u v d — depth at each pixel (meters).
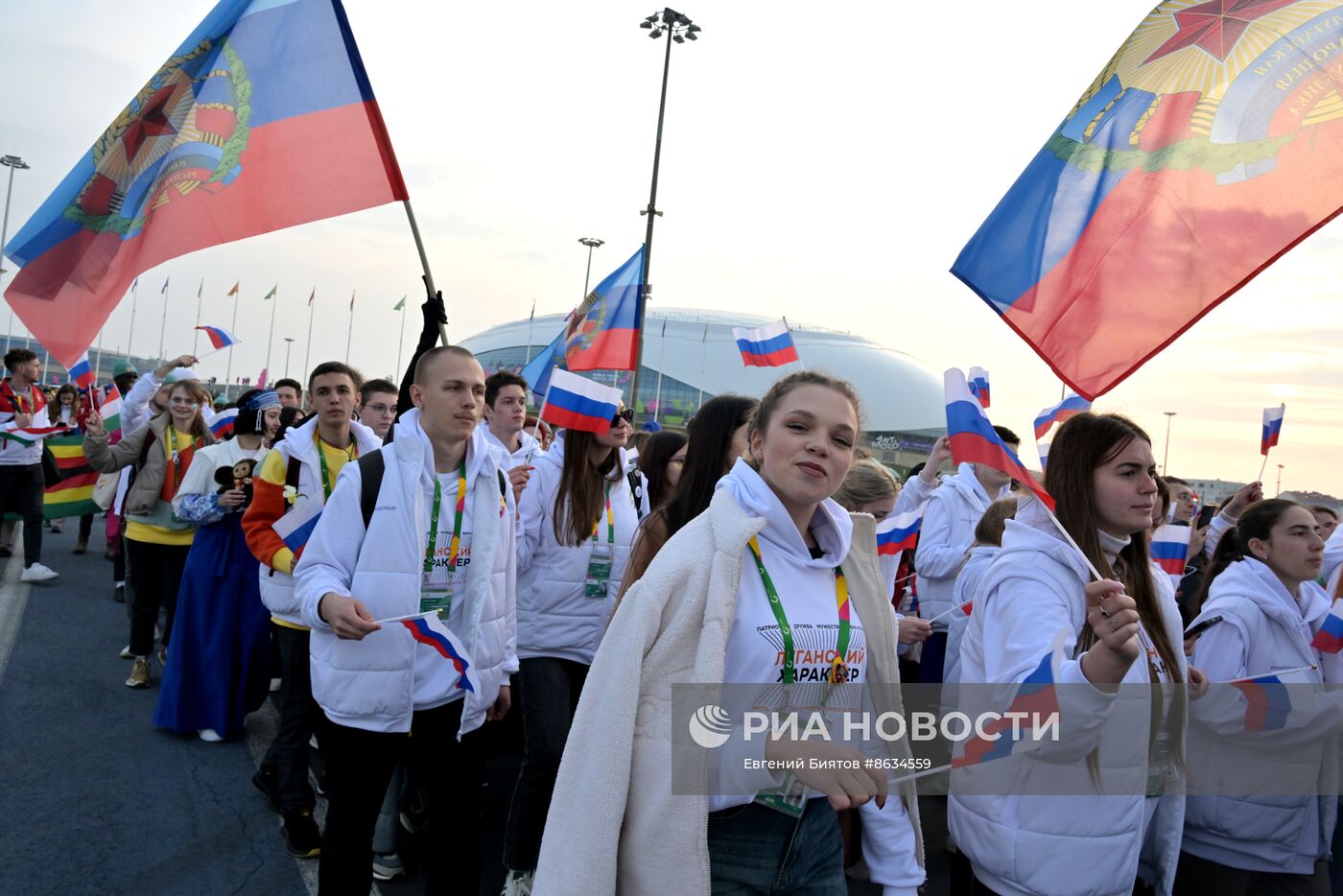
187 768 4.66
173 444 6.01
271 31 4.22
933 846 4.40
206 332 9.21
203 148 4.16
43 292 4.00
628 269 9.26
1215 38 3.14
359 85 4.22
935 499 5.37
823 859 1.98
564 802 1.80
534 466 3.99
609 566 3.87
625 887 1.79
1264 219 2.95
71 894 3.36
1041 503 2.50
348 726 2.89
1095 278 3.19
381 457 3.06
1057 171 3.31
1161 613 2.58
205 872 3.60
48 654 6.44
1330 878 3.38
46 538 11.77
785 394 2.02
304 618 2.90
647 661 1.82
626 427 3.94
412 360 4.11
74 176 4.05
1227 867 2.99
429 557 3.04
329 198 4.18
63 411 11.95
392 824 3.73
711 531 1.89
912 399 87.81
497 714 3.27
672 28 20.38
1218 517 5.38
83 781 4.39
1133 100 3.26
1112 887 2.25
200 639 5.11
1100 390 3.16
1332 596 4.38
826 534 2.09
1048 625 2.23
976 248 3.36
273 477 4.01
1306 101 2.95
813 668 1.92
